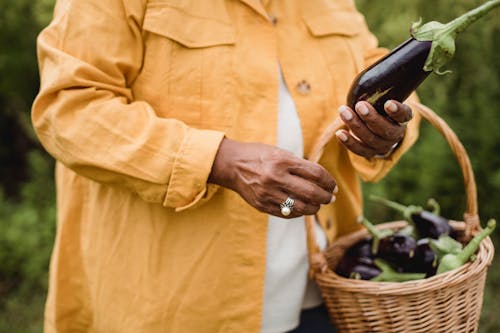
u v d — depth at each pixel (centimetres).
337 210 166
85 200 155
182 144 130
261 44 141
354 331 146
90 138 131
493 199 350
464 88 349
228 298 142
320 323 165
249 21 140
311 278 151
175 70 137
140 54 138
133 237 144
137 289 144
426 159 342
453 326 143
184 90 137
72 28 134
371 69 126
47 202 356
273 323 151
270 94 140
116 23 134
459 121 348
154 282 143
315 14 150
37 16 329
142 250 143
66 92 132
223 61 136
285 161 126
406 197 345
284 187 126
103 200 148
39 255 329
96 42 133
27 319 301
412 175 344
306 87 145
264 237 141
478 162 346
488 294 308
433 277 138
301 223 150
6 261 329
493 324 289
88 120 131
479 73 346
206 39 136
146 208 142
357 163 154
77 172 136
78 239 157
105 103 132
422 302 139
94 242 150
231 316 142
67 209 155
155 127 131
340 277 145
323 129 148
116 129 131
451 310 141
